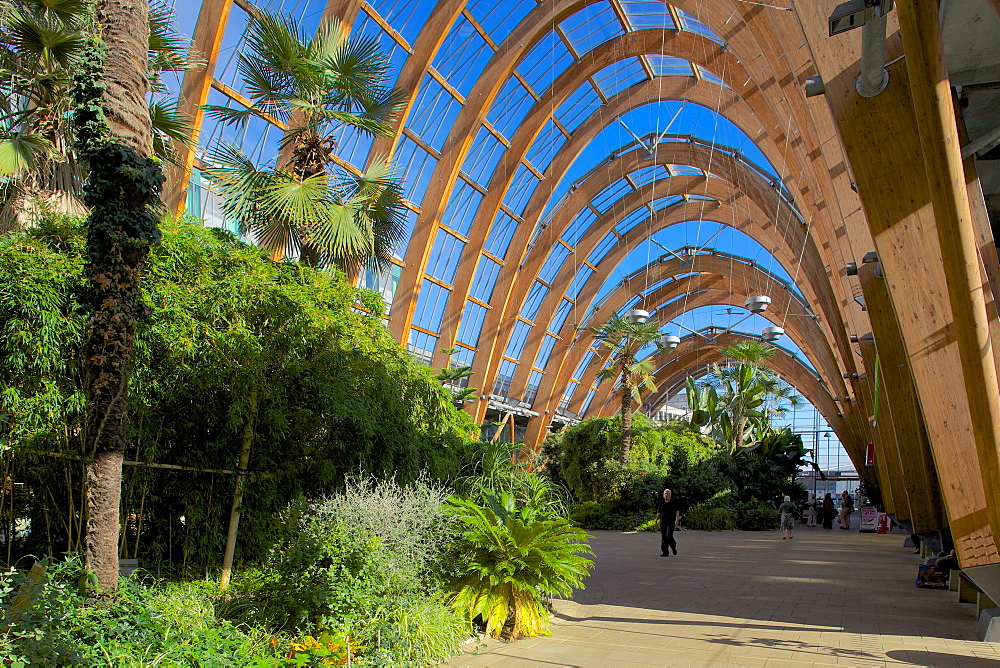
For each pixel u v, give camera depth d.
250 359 6.68
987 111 8.74
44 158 7.41
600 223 37.78
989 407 5.59
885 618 7.56
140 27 5.11
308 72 9.84
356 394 7.79
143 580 6.23
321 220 9.84
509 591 6.63
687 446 28.89
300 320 7.42
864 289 11.05
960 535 6.46
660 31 23.86
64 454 5.94
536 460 20.89
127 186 4.89
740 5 13.97
